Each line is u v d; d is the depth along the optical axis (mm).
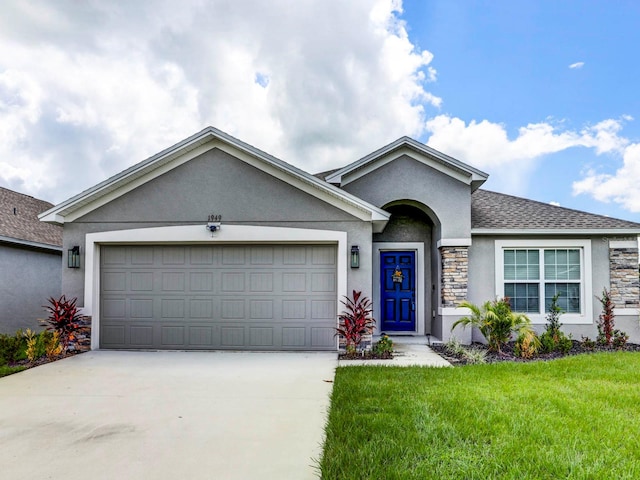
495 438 4594
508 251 12133
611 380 7074
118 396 6500
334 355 9688
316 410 5801
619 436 4648
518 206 13469
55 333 9625
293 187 10266
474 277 11969
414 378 7191
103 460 4312
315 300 10273
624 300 11797
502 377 7258
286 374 7844
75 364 8727
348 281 10094
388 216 9961
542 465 3998
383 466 4000
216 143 10359
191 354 9828
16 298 12969
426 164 11805
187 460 4301
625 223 11844
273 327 10281
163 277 10477
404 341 11781
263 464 4203
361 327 9602
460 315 11477
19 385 7156
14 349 9086
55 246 14148
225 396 6473
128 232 10352
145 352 10062
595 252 11969
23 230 13789
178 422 5371
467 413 5316
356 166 11695
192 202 10336
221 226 10242
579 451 4309
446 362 8930
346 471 3908
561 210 13094
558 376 7348
